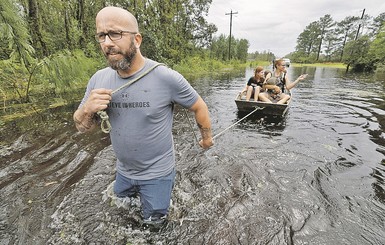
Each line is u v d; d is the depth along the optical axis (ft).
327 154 12.14
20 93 22.20
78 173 10.13
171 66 57.41
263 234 7.09
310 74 76.13
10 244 6.61
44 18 39.52
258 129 16.10
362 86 39.99
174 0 66.08
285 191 9.09
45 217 7.62
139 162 6.29
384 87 38.47
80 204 8.21
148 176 6.46
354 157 11.82
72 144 12.94
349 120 18.25
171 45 64.85
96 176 9.91
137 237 7.00
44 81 22.13
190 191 9.12
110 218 7.62
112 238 6.96
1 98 21.12
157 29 54.49
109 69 6.06
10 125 15.83
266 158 11.68
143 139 5.90
